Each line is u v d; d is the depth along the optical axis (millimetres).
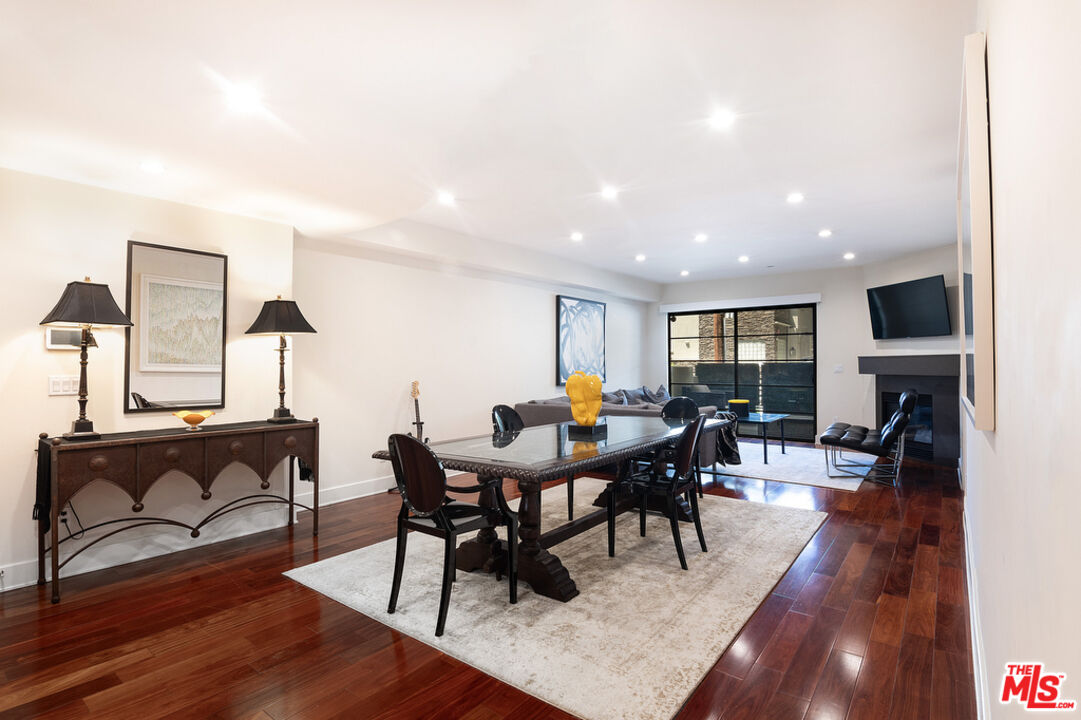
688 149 3172
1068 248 603
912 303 6312
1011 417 1180
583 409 3512
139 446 2977
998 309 1461
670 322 9242
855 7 1895
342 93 2357
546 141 2992
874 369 6527
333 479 4723
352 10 1811
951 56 2205
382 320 5133
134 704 1890
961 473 4988
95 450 2832
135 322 3375
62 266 3115
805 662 2117
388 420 5164
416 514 2568
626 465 3637
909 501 4484
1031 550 878
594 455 2715
